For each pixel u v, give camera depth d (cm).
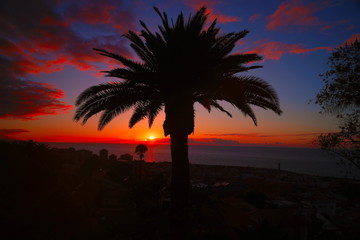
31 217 1866
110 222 1468
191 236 1127
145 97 975
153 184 2159
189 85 950
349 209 2630
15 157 2241
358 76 791
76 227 2205
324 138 850
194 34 943
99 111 935
